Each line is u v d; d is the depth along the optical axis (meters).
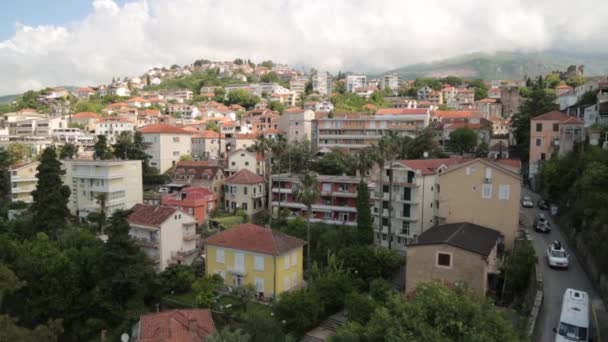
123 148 105.00
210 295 50.19
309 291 48.28
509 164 66.88
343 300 48.12
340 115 132.12
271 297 50.94
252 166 101.69
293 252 54.59
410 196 64.06
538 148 83.38
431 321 25.70
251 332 40.31
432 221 65.81
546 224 56.22
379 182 67.19
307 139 121.00
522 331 31.27
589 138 66.12
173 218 63.78
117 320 52.78
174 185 95.31
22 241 67.44
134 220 63.56
